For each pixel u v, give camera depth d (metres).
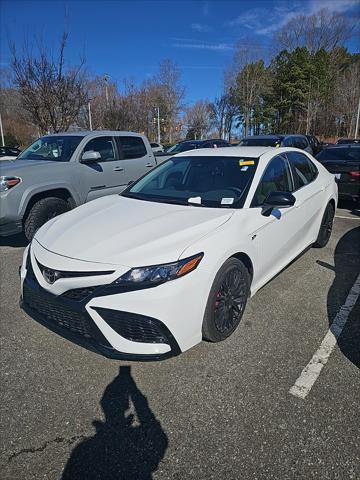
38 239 2.92
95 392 2.39
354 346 2.85
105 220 2.98
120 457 1.93
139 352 2.35
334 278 4.11
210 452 1.95
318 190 4.43
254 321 3.21
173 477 1.82
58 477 1.83
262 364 2.64
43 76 11.30
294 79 51.69
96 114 26.31
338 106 47.19
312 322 3.20
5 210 4.72
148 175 4.07
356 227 6.36
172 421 2.15
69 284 2.39
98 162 6.11
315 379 2.48
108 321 2.32
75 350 2.85
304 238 4.24
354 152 8.09
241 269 2.91
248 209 3.10
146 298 2.28
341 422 2.12
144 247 2.46
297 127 53.75
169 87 53.84
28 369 2.62
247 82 54.75
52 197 5.31
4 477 1.82
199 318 2.52
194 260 2.44
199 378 2.51
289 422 2.12
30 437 2.05
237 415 2.19
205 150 4.13
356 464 1.86
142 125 31.39
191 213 2.98
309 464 1.87
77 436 2.06
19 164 5.26
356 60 55.41
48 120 11.75
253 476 1.82
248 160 3.60
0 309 3.47
